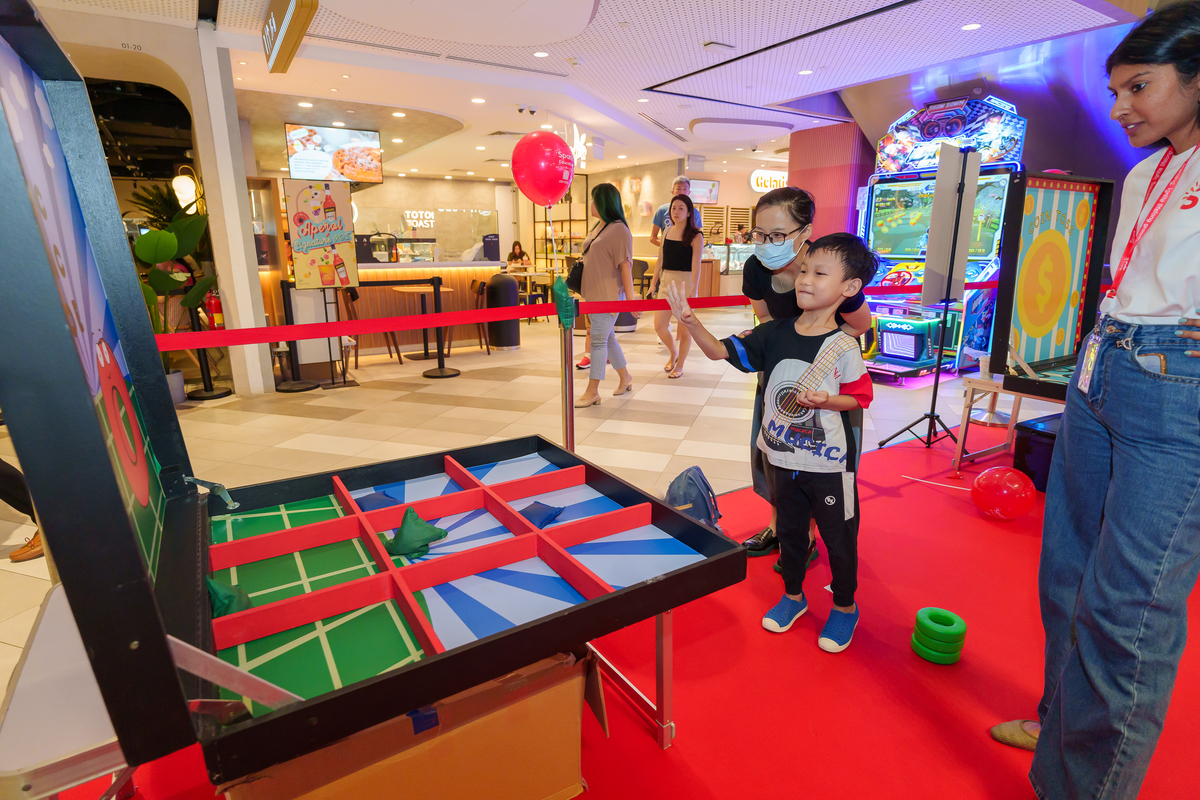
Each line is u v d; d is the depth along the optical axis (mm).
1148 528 1000
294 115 7719
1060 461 1249
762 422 1673
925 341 5125
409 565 1172
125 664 636
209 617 901
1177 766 1304
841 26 5039
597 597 995
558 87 6684
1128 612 1013
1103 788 1037
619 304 2385
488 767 1077
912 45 5547
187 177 5242
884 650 1692
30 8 741
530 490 1581
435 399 4797
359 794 948
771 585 2023
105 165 1197
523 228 16109
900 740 1379
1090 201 3064
